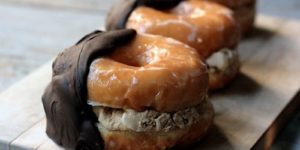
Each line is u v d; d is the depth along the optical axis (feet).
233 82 1.57
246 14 1.82
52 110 1.26
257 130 1.34
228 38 1.53
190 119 1.24
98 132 1.22
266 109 1.44
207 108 1.30
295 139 1.41
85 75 1.21
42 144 1.29
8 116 1.39
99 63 1.22
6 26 2.04
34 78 1.57
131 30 1.31
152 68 1.20
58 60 1.28
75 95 1.21
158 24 1.50
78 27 2.05
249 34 1.85
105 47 1.25
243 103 1.47
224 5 1.75
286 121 1.47
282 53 1.73
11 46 1.91
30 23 2.07
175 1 1.61
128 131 1.20
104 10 2.19
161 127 1.20
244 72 1.62
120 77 1.19
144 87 1.18
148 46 1.29
